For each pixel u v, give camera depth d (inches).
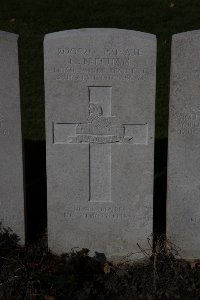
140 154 92.3
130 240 96.1
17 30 158.1
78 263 92.0
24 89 140.2
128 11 163.5
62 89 89.8
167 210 94.6
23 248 97.3
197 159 91.5
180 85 88.5
